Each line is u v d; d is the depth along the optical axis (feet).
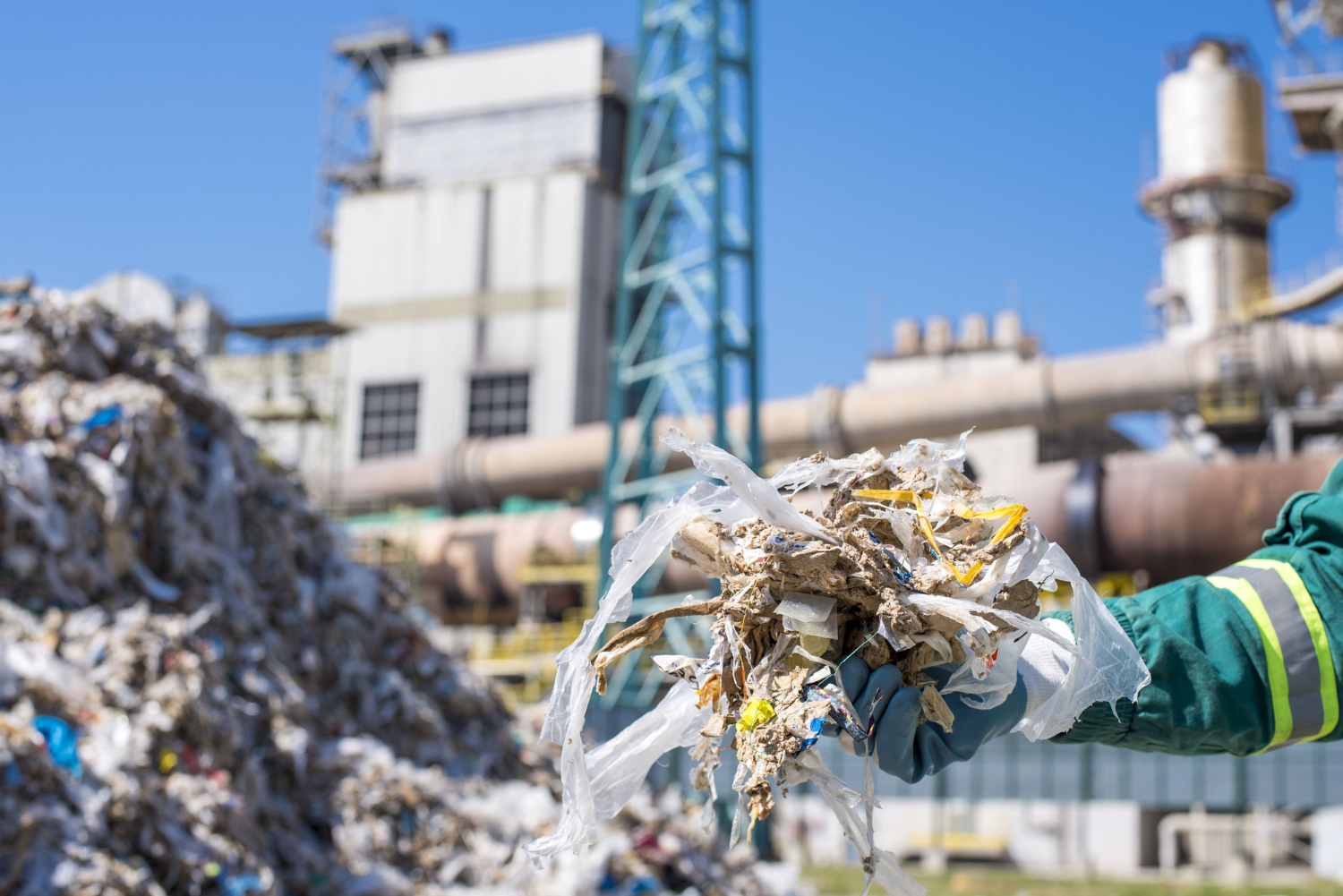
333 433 123.85
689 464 99.35
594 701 76.13
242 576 36.65
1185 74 138.72
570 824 7.06
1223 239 132.67
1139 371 92.07
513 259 151.33
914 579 6.72
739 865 39.60
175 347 39.65
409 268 155.12
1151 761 68.85
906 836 116.78
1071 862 111.24
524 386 147.33
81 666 29.25
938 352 140.36
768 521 6.86
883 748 6.53
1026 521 6.85
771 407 101.60
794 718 6.41
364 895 30.63
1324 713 7.30
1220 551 72.79
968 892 78.95
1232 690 7.29
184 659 30.58
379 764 35.12
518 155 156.97
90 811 25.29
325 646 39.68
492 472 112.27
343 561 44.01
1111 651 6.98
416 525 105.40
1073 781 69.51
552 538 97.40
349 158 167.73
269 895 26.91
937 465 7.22
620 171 157.58
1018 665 7.00
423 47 169.68
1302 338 88.28
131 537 33.53
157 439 34.91
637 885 33.65
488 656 98.17
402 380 151.94
